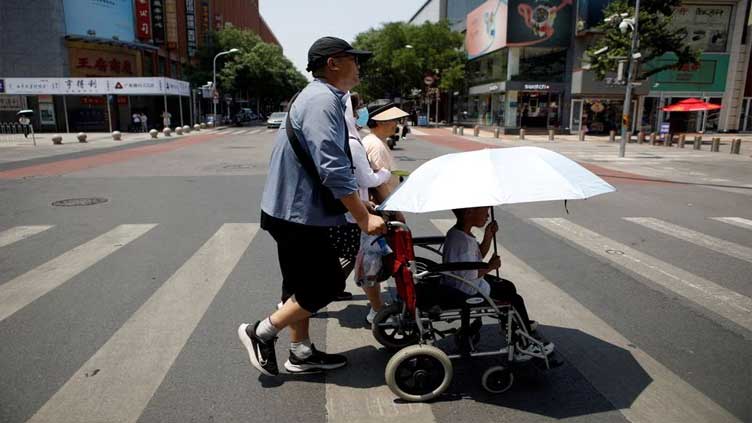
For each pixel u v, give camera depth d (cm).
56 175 1241
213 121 4366
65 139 2700
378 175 368
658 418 277
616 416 279
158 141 2556
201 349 354
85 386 306
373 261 366
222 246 615
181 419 275
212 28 5947
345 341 372
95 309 421
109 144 2334
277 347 365
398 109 392
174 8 4359
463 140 2730
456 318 305
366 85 5028
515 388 309
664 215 827
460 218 318
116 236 660
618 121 3391
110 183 1116
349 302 449
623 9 2388
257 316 409
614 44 2427
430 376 296
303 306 299
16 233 673
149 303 435
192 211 823
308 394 302
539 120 3503
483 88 3962
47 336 371
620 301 447
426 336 314
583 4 3222
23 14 3328
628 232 707
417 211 266
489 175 270
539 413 283
